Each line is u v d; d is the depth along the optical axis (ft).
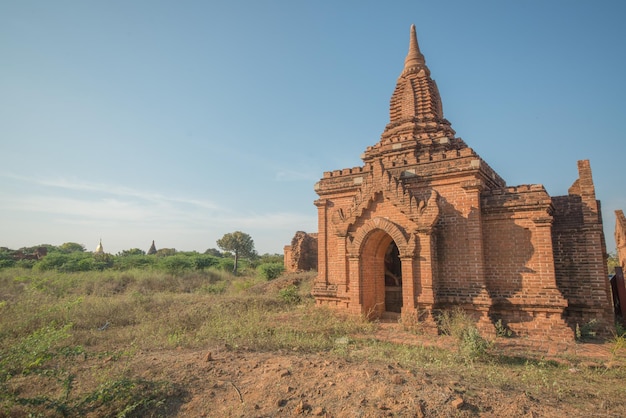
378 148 61.57
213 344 34.12
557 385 23.97
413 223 44.88
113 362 28.78
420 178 48.16
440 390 20.33
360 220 50.03
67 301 52.95
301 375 23.50
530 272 41.88
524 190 43.06
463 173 44.83
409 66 66.64
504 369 27.78
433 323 41.55
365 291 49.37
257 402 20.77
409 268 44.29
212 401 21.62
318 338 36.04
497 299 42.63
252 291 85.30
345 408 19.29
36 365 26.11
